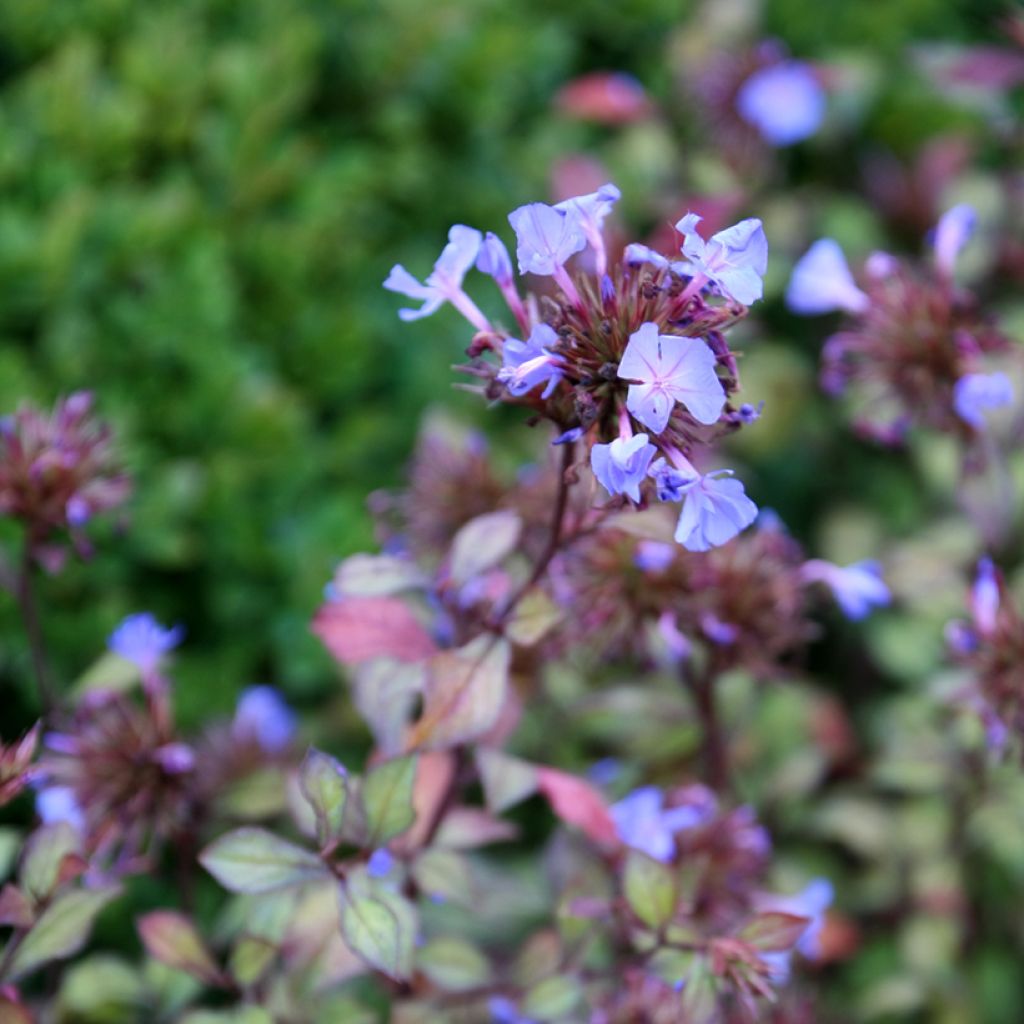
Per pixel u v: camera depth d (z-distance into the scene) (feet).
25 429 1.99
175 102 2.52
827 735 2.43
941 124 3.14
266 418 2.42
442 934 2.00
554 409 1.69
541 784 1.92
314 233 2.54
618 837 1.92
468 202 2.85
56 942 1.77
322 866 1.73
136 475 2.34
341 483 2.57
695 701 2.12
